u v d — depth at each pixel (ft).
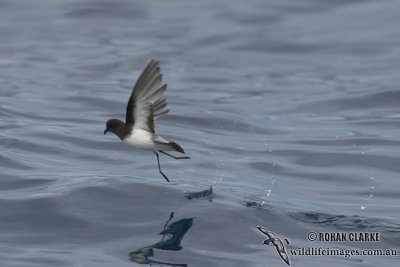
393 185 48.70
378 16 104.47
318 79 81.92
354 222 41.73
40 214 40.50
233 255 36.78
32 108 64.64
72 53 89.25
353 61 89.40
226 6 108.88
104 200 42.14
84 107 66.44
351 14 105.81
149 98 32.76
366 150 55.47
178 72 83.30
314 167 52.03
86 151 52.54
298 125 63.62
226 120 63.46
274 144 57.16
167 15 106.11
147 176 47.01
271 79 81.66
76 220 39.93
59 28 99.81
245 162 52.24
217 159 52.44
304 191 47.11
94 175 46.57
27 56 87.10
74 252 36.65
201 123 62.64
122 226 39.47
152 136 33.37
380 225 41.47
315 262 36.47
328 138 58.90
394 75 82.17
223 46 94.89
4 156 49.83
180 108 67.10
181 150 33.47
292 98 72.95
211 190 44.80
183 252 36.86
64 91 72.08
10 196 42.68
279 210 42.50
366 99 70.95
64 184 44.55
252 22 103.40
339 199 45.88
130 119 33.45
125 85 76.18
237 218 40.68
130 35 97.55
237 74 83.66
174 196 43.06
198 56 90.58
